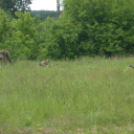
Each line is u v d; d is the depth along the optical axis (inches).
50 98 764.0
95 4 2605.8
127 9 2608.3
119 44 2659.9
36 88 825.5
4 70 1237.1
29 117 653.3
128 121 624.7
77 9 2655.0
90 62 1616.6
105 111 677.3
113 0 2691.9
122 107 702.5
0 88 864.3
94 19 2593.5
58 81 940.6
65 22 2581.2
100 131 567.2
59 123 615.8
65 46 2608.3
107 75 986.1
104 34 2551.7
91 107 703.1
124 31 2659.9
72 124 610.2
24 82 930.7
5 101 729.0
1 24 2380.7
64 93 792.9
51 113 677.9
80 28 2566.4
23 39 2378.2
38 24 2679.6
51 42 2546.8
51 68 1358.3
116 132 553.6
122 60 1792.6
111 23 2571.4
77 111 690.2
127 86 846.5
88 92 788.0
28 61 1899.6
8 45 2367.1
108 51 2662.4
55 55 2635.3
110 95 745.6
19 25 2456.9
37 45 2586.1
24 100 735.1
